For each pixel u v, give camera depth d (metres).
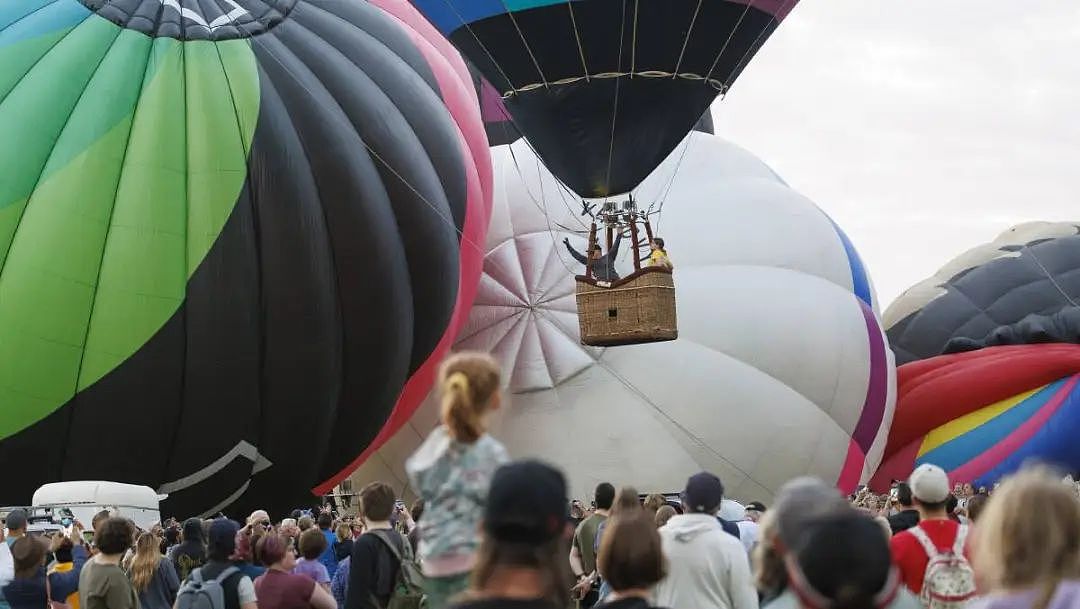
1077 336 30.56
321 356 18.89
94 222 17.61
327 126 19.02
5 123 17.69
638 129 18.86
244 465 18.88
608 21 17.91
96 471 17.89
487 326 26.00
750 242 27.05
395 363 19.95
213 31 18.92
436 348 21.25
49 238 17.41
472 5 18.50
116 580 8.56
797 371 26.27
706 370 25.78
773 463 25.88
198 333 17.95
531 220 26.45
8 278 17.33
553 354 25.81
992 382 29.88
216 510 19.11
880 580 2.97
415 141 20.17
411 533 10.21
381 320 19.45
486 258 26.20
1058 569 3.87
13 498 17.88
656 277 17.55
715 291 26.34
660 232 26.89
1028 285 33.41
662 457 25.45
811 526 3.06
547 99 18.83
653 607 4.67
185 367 17.98
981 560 4.02
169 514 18.75
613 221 18.25
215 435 18.36
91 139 17.81
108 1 18.86
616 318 17.69
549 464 3.65
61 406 17.53
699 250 26.81
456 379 4.46
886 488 30.48
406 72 20.86
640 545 4.79
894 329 34.41
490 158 23.33
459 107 22.33
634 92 18.58
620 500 8.09
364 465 26.69
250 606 8.00
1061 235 34.72
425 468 4.48
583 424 25.66
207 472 18.59
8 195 17.42
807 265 27.41
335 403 19.55
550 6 17.88
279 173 18.44
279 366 18.61
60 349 17.39
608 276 18.03
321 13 20.33
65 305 17.39
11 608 8.35
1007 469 29.70
